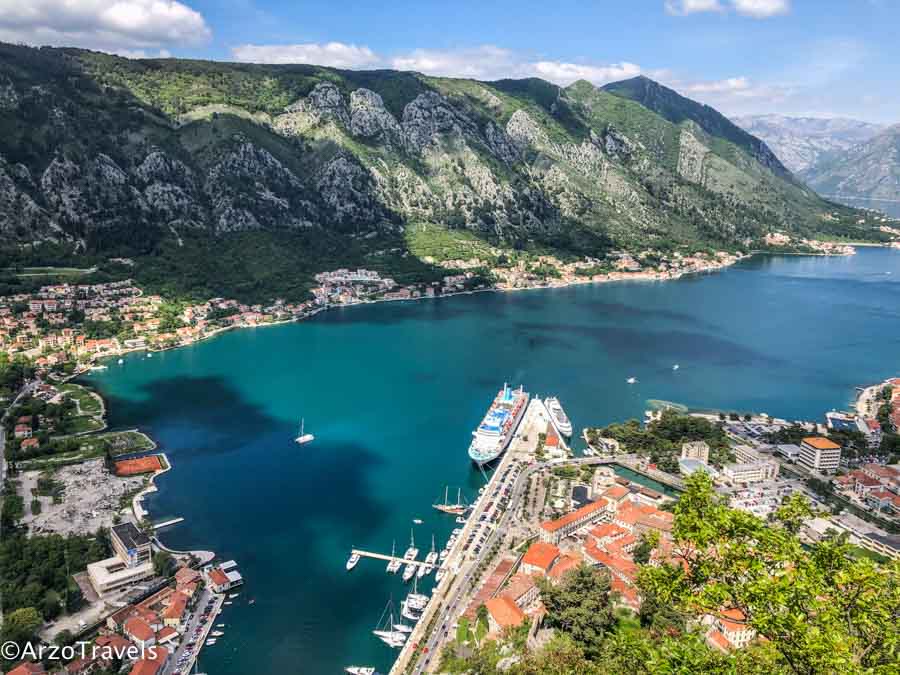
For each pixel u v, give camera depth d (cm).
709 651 5941
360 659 14712
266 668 14412
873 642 5503
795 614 5366
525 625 14750
